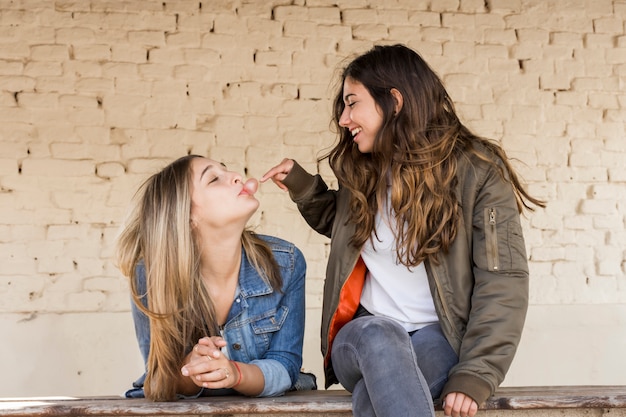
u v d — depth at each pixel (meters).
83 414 1.91
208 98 4.18
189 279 2.11
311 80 4.25
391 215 2.21
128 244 2.19
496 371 1.97
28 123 4.06
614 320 4.29
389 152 2.20
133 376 4.02
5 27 4.11
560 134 4.36
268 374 2.10
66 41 4.13
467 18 4.38
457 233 2.13
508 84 4.36
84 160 4.08
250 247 2.25
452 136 2.19
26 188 4.04
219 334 2.19
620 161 4.38
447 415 1.92
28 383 3.95
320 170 4.20
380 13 4.32
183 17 4.21
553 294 4.27
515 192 2.36
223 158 4.16
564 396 1.98
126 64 4.15
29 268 4.00
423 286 2.20
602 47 4.44
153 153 4.12
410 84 2.21
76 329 4.01
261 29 4.25
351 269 2.22
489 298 2.05
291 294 2.28
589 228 4.32
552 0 4.44
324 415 2.00
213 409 1.93
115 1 4.18
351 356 1.94
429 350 2.07
